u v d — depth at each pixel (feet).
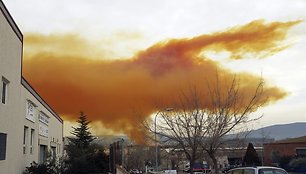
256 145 219.41
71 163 92.02
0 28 56.03
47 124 121.49
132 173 183.11
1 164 57.72
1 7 56.49
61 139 181.16
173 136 82.74
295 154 172.96
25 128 85.30
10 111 64.54
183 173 172.65
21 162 76.95
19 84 72.90
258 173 53.93
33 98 92.68
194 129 74.13
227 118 74.38
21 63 75.10
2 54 57.88
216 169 72.38
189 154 78.84
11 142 65.87
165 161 196.85
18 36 71.15
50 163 87.92
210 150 72.74
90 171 92.63
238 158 205.67
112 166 93.50
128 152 202.69
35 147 96.78
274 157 176.96
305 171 149.59
